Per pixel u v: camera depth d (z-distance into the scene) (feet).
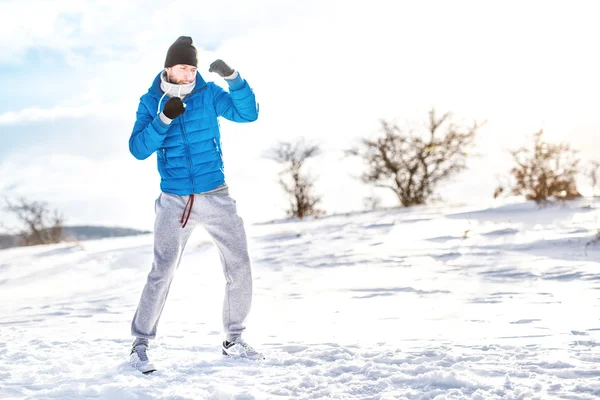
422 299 21.13
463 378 11.18
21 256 53.42
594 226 35.55
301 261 33.96
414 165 77.56
